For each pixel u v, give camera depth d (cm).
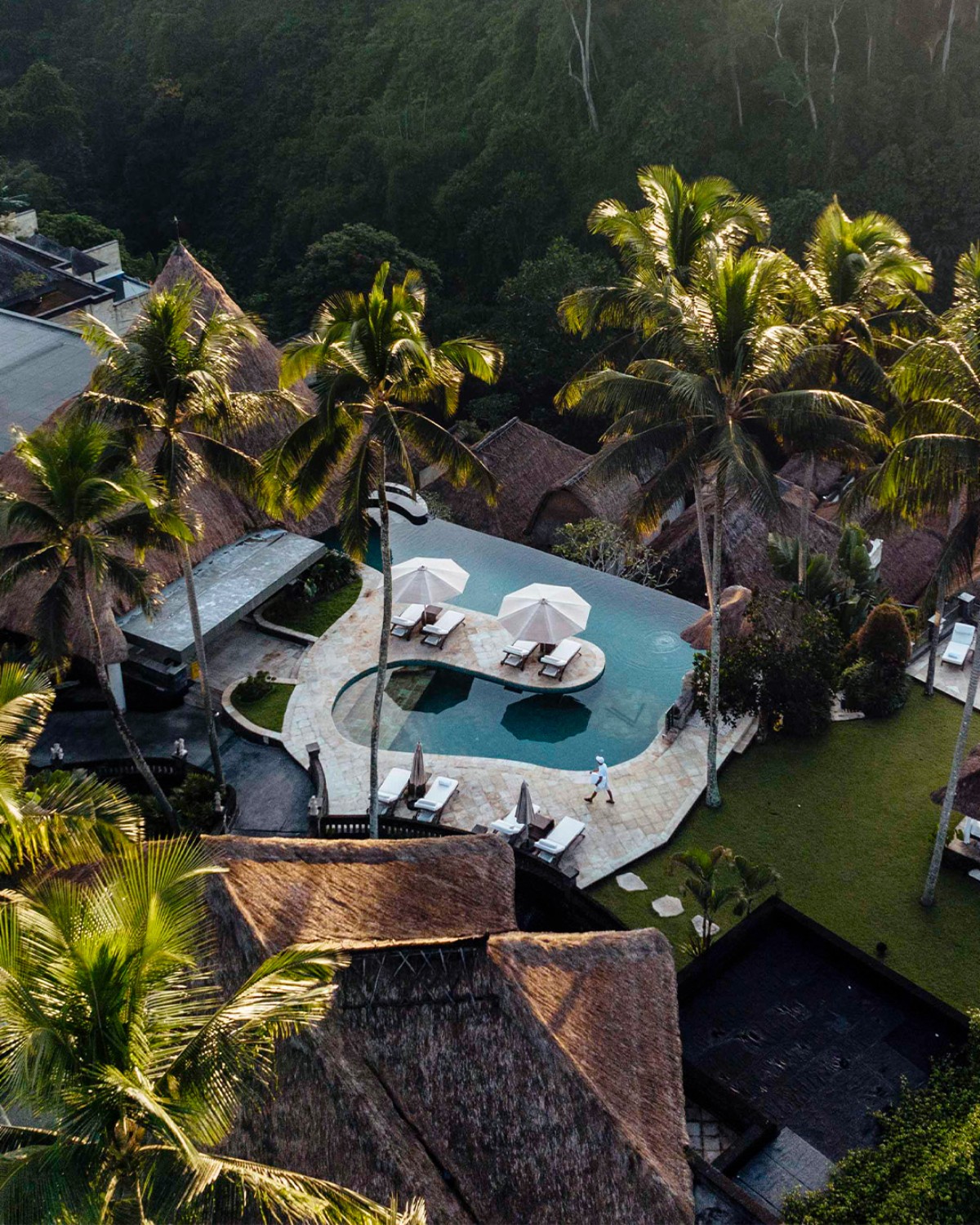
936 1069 2209
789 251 7100
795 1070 2309
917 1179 1883
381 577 4078
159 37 10900
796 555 3922
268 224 10006
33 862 1953
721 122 7719
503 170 8231
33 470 2494
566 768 3256
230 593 3553
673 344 2855
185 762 3152
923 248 7194
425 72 9562
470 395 7312
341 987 1847
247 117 10544
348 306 2622
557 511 5056
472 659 3634
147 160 10719
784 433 2989
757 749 3350
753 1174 2073
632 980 2053
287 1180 1251
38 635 2586
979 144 7044
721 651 3397
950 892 2847
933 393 2558
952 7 7169
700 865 2573
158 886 1359
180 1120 1222
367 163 8981
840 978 2538
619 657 3725
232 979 1867
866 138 7381
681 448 2888
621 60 8056
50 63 11850
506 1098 1758
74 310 6494
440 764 3234
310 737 3303
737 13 7425
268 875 2053
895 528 2728
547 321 6956
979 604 4059
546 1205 1658
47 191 9556
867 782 3222
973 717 3484
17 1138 1326
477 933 2048
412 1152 1672
